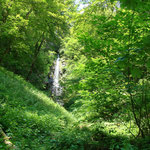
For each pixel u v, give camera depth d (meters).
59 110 10.02
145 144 2.90
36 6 12.30
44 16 12.84
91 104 3.92
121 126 5.06
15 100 7.44
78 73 4.37
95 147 3.30
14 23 10.95
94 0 4.63
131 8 1.15
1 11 11.67
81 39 3.61
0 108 5.23
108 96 3.69
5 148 2.95
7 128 4.15
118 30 3.34
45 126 5.54
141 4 1.14
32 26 13.59
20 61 16.14
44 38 17.17
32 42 15.32
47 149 3.49
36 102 8.86
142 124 3.88
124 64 1.62
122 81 3.44
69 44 8.20
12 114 5.12
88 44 3.56
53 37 15.76
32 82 19.22
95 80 3.70
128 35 3.18
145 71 2.75
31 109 7.38
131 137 3.71
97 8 4.60
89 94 3.96
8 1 11.19
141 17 2.75
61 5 11.88
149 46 1.43
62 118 8.17
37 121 5.49
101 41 3.45
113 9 4.62
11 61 14.57
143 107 3.64
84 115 5.21
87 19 4.64
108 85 3.63
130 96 3.54
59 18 12.56
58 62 27.73
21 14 13.56
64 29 13.63
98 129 4.52
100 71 3.50
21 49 13.77
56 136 4.49
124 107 3.83
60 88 21.88
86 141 3.61
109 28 3.36
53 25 13.88
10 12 12.38
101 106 3.87
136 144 3.05
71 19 4.86
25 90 9.86
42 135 4.81
